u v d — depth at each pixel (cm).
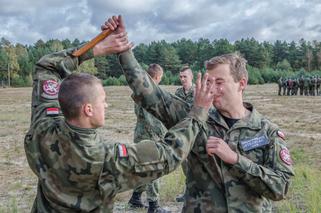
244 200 252
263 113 2195
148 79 271
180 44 11188
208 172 257
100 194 216
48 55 248
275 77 7431
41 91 238
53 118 228
